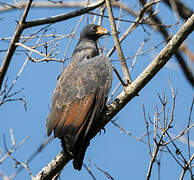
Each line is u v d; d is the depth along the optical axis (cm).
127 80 1062
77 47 1377
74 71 1173
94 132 1067
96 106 1084
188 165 962
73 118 1056
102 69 1155
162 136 974
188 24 1024
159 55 1034
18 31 1112
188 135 1030
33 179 1019
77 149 1025
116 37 1096
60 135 1035
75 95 1098
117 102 1062
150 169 978
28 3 1085
